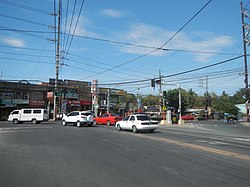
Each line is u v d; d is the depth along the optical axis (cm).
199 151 1221
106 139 1738
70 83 5934
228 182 709
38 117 3838
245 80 4134
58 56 4575
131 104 7456
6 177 770
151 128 2355
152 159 1030
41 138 1788
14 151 1233
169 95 8525
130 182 711
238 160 1004
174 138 1834
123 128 2509
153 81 3844
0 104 4931
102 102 6800
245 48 4094
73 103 5834
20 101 5128
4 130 2455
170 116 4441
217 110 9256
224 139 1850
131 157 1075
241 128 3366
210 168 872
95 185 687
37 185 691
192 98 11312
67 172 827
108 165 926
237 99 11888
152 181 721
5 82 5009
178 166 904
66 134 2077
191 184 691
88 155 1125
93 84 5081
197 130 2892
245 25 3988
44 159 1038
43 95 5406
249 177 759
